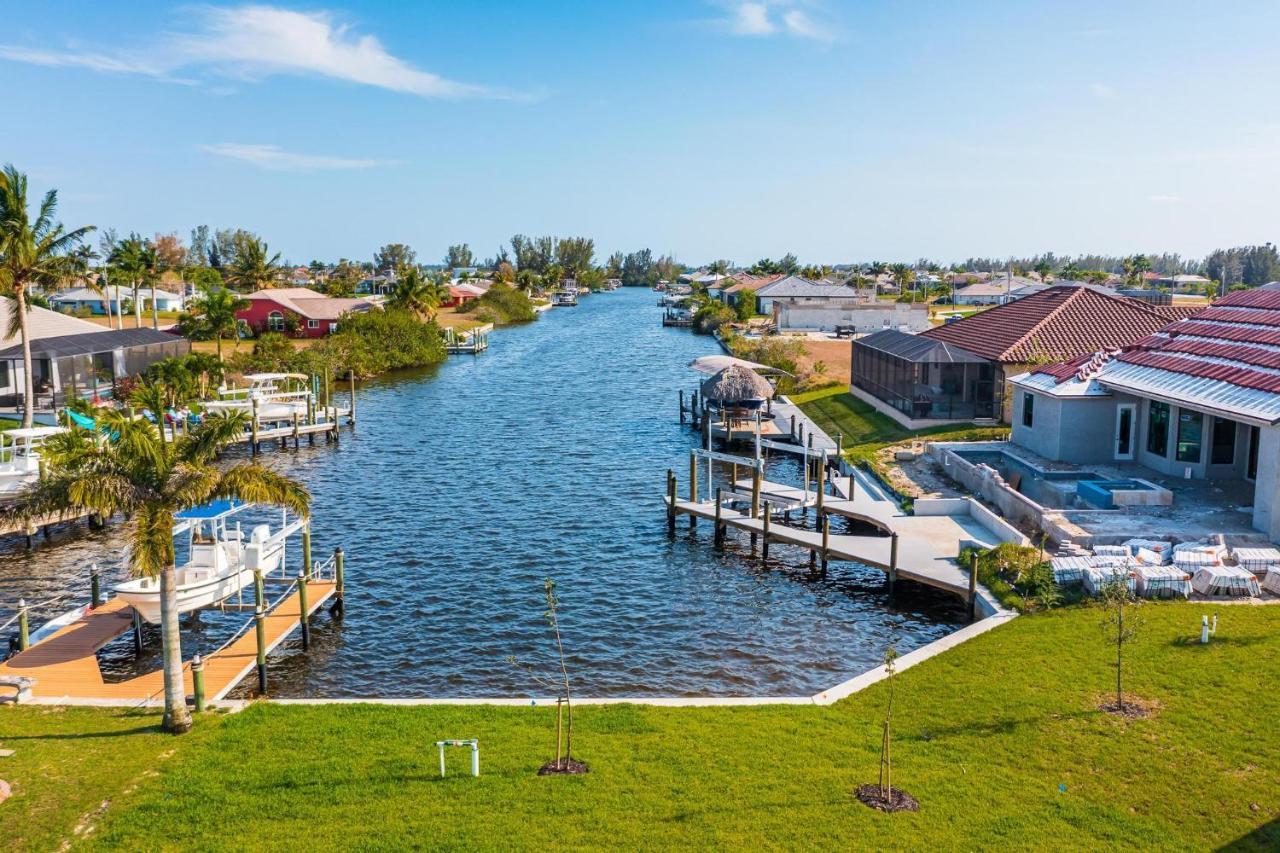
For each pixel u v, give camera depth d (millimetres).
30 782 16250
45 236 47188
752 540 34469
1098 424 38812
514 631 26922
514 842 14289
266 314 108438
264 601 28797
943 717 18672
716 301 145375
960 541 29844
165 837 14547
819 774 16359
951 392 52438
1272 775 15820
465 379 84750
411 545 34969
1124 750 16844
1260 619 22406
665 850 14039
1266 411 28281
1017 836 14383
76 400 50156
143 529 17859
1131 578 24125
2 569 32781
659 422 61281
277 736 18391
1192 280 193625
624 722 18953
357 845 14250
